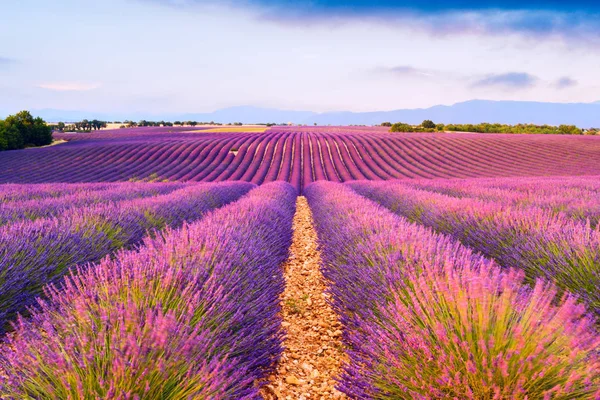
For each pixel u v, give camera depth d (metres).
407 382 1.93
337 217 7.25
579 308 1.75
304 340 3.63
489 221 5.88
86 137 73.50
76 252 4.61
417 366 1.92
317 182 26.16
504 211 6.02
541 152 44.56
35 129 59.16
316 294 5.02
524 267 4.28
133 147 47.38
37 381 1.64
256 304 3.01
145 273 2.47
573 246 3.91
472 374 1.72
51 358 1.65
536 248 4.41
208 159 42.94
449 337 1.94
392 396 2.01
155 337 1.72
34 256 4.05
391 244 3.95
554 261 3.93
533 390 1.67
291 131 81.94
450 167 39.22
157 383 1.63
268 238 5.92
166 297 2.35
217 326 2.31
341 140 57.44
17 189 12.62
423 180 20.34
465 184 15.51
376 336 2.39
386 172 39.03
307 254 7.43
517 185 13.90
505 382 1.67
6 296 3.42
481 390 1.70
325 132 75.75
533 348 1.72
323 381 2.88
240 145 52.91
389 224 5.13
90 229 5.48
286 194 14.83
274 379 2.88
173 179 34.34
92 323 1.94
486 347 1.80
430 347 1.98
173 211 8.21
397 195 11.72
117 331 1.84
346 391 2.29
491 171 36.78
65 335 1.92
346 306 3.52
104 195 11.37
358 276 3.70
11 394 1.56
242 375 2.13
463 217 6.63
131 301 2.06
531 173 35.09
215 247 3.56
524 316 1.84
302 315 4.29
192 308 2.13
